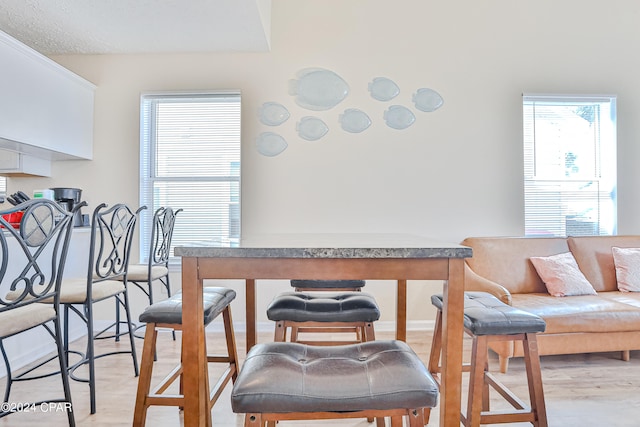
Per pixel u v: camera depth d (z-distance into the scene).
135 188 3.24
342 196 3.24
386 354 1.03
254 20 2.74
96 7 2.55
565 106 3.35
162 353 2.63
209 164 3.29
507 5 3.28
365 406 0.87
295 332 2.11
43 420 1.77
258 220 3.24
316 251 1.08
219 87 3.24
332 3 3.26
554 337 2.30
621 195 3.32
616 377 2.23
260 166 3.24
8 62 2.41
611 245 3.00
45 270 2.52
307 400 0.86
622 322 2.30
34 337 2.52
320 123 3.24
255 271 1.11
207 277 1.12
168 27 2.82
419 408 0.90
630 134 3.33
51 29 2.83
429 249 1.08
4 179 3.20
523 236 3.26
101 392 2.04
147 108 3.30
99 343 2.86
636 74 3.33
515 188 3.28
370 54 3.26
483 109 3.27
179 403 1.49
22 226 1.38
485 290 2.30
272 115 3.23
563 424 1.74
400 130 3.25
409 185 3.26
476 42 3.27
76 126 3.03
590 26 3.31
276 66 3.24
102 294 1.98
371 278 1.11
